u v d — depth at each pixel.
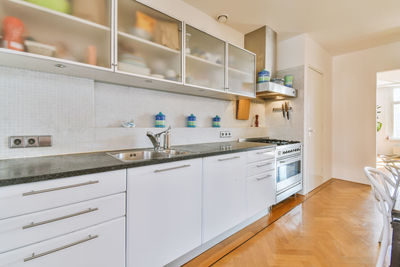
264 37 2.69
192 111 2.43
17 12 1.11
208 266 1.50
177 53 1.83
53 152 1.46
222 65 2.21
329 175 3.85
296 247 1.72
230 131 2.79
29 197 0.88
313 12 2.36
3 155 1.29
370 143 3.49
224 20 2.45
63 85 1.50
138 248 1.23
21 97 1.34
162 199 1.34
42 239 0.91
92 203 1.05
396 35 2.96
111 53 1.40
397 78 4.85
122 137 1.80
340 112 3.82
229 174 1.83
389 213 1.16
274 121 3.33
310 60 3.08
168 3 2.00
